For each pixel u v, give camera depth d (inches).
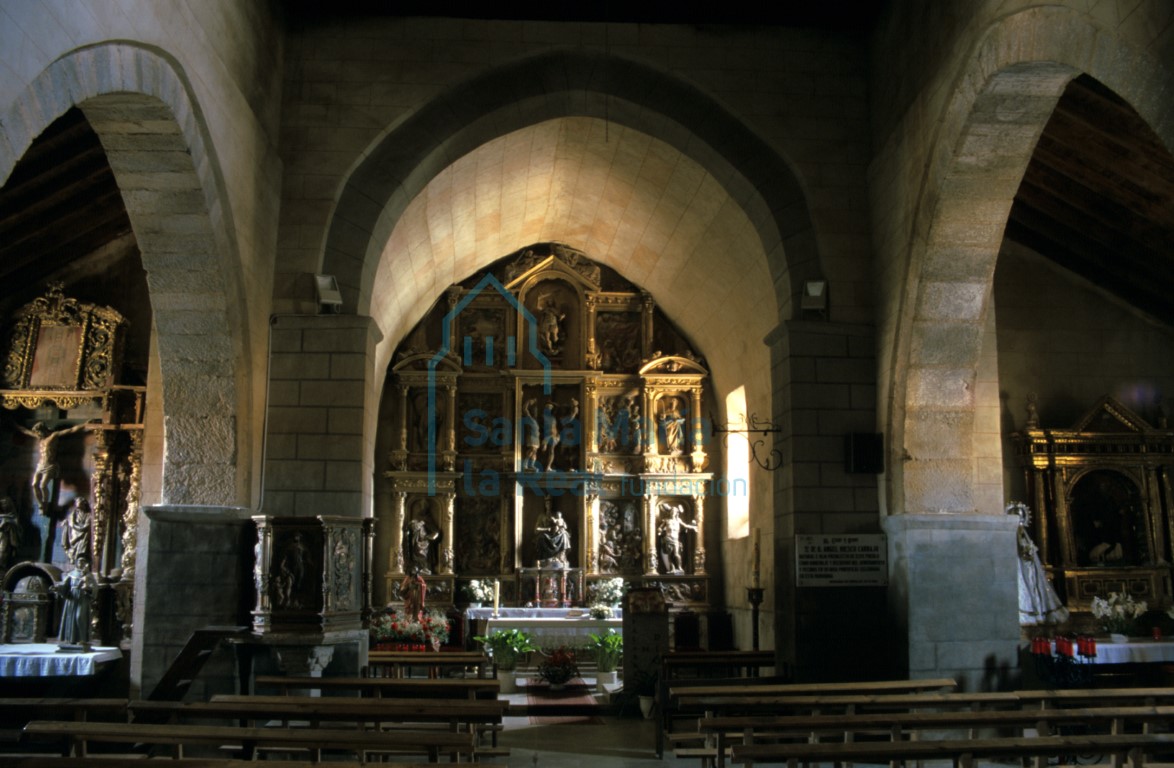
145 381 582.6
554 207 701.9
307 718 297.7
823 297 475.5
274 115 470.6
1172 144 266.7
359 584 432.1
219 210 400.5
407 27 494.0
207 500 433.7
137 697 423.5
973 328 440.1
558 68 502.0
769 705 333.4
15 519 561.0
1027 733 418.9
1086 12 303.1
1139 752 262.2
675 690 349.4
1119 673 468.1
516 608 685.3
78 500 564.4
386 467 723.4
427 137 488.7
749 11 500.4
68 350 573.0
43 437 567.2
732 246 588.7
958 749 244.2
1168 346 601.3
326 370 455.8
